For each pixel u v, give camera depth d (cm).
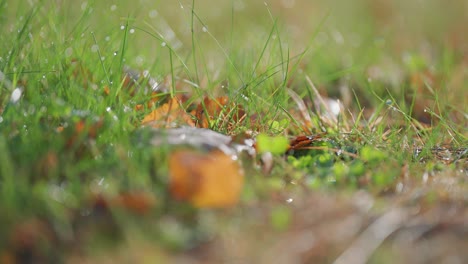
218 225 59
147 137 66
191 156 61
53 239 58
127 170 63
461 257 58
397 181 66
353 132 76
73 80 73
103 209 60
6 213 58
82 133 65
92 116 67
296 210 62
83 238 58
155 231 58
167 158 64
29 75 73
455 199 63
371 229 60
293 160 68
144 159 64
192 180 61
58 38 78
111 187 61
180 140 66
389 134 78
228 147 67
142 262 56
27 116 67
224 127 75
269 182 64
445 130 79
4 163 61
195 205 60
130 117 71
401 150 72
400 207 62
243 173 64
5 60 74
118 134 66
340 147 72
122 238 58
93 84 75
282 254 58
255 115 79
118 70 74
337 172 66
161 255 57
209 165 61
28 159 63
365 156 69
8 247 57
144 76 78
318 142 72
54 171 62
